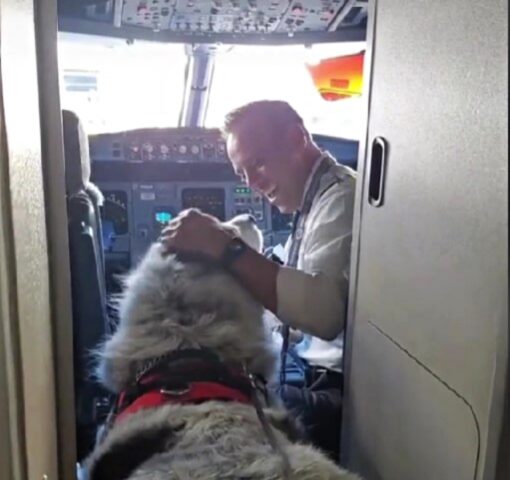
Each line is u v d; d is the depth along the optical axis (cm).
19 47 75
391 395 132
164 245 164
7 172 62
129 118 334
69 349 114
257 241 189
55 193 109
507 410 88
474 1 94
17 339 66
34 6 100
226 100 335
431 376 112
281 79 329
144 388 139
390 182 130
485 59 92
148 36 262
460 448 102
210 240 162
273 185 216
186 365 143
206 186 306
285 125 209
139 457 118
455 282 103
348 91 311
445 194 105
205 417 125
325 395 195
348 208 181
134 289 155
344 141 310
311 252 183
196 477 107
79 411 183
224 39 270
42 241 96
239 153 218
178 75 326
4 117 61
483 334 94
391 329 132
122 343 151
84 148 189
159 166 300
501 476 90
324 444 191
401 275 125
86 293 181
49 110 107
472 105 96
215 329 151
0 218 61
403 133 123
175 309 152
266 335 165
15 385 65
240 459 112
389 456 134
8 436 65
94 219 195
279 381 184
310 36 265
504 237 88
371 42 140
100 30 251
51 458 101
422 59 113
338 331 174
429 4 110
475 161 95
